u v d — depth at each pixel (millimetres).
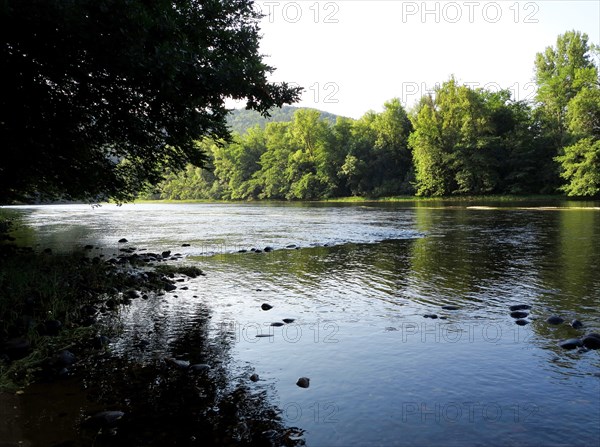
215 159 113062
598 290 9750
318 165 90625
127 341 6891
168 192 126000
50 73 10062
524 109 73625
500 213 38531
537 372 5539
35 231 25875
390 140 85000
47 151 12227
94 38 8828
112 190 16188
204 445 4059
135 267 13250
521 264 13289
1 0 7711
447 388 5172
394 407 4746
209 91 10406
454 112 70938
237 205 76750
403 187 80688
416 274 12156
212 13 12250
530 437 4133
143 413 4648
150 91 10422
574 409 4613
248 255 16312
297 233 24000
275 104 11875
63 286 9453
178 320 8016
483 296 9500
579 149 54094
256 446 4047
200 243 19938
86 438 4172
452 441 4098
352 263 14234
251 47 12820
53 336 7066
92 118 11828
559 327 7266
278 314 8391
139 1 9781
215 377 5551
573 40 65000
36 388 5246
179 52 9484
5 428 4348
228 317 8203
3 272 9211
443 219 32719
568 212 37938
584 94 55156
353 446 4047
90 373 5684
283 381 5426
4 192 15086
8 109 10250
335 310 8617
